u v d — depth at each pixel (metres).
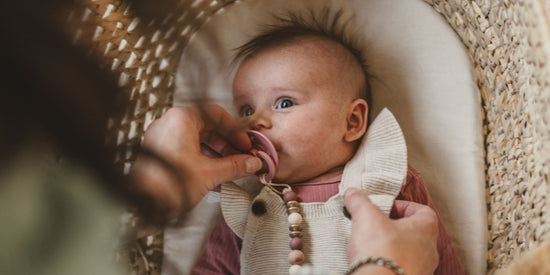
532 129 0.85
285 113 0.98
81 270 0.44
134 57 1.06
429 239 0.71
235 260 1.04
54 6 0.37
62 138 0.38
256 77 1.02
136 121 1.07
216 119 0.86
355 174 0.98
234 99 1.06
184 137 0.79
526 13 0.79
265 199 0.96
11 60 0.33
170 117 0.80
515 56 0.94
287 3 1.20
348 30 1.18
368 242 0.67
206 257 1.07
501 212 1.06
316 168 1.01
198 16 1.14
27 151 0.39
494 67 1.06
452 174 1.11
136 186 0.49
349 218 0.91
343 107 1.03
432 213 0.77
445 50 1.15
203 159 0.81
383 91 1.18
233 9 1.21
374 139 1.03
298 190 1.00
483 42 1.08
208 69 0.69
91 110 0.38
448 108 1.13
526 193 0.91
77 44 0.38
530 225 0.85
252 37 1.20
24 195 0.41
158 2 0.52
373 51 1.18
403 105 1.16
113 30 1.00
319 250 0.91
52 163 0.44
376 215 0.71
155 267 1.14
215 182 0.82
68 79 0.35
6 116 0.36
